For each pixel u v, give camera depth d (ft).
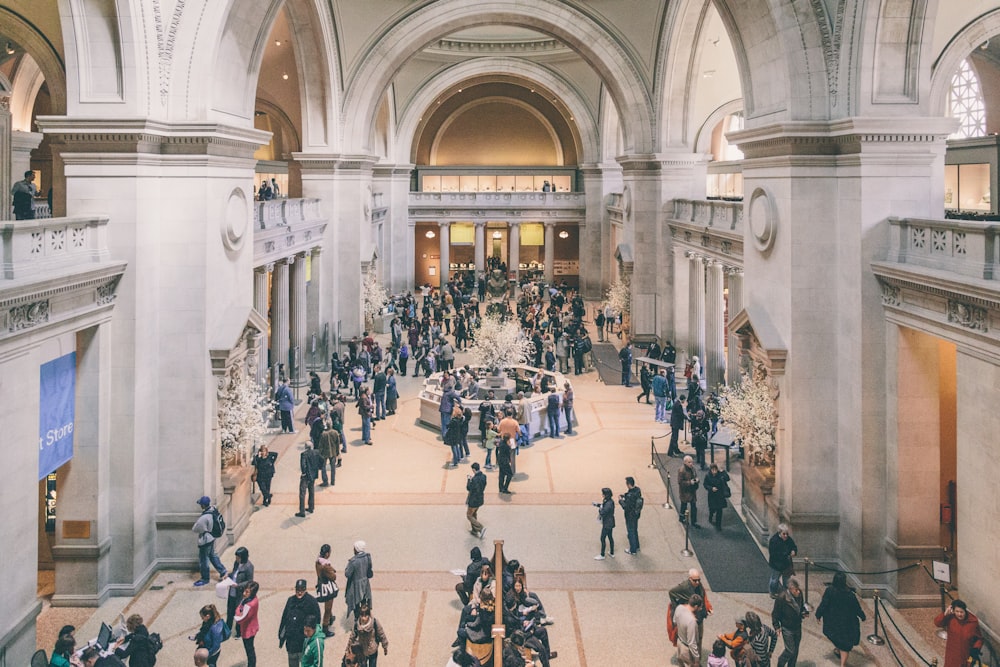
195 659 25.12
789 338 40.32
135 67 36.91
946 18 48.93
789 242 40.04
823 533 40.29
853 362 38.40
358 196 86.89
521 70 125.90
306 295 81.20
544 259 153.58
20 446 29.53
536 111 152.87
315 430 52.80
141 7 37.01
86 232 35.35
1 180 41.86
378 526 44.80
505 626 28.04
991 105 67.67
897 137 36.88
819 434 40.27
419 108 127.13
